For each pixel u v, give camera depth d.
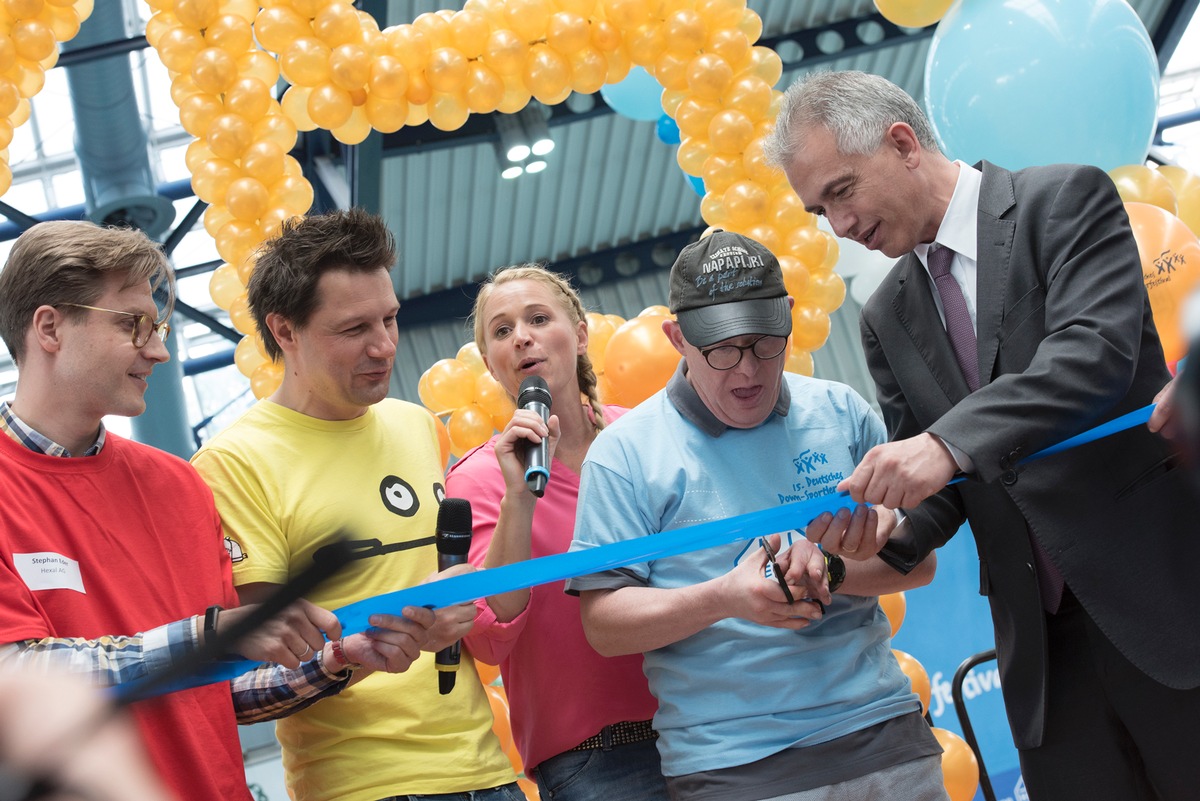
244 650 1.68
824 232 3.87
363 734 2.08
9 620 1.63
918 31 10.32
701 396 2.24
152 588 1.86
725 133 3.79
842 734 2.06
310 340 2.18
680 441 2.23
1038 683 2.10
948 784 3.59
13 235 9.58
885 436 2.34
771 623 1.93
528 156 9.27
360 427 2.30
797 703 2.07
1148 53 3.60
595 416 2.80
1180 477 1.95
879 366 2.32
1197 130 12.59
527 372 2.67
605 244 12.60
